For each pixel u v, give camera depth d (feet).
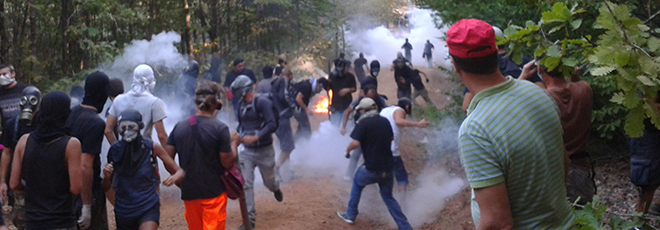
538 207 6.67
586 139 12.19
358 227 22.08
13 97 18.79
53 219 12.78
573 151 12.03
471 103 6.95
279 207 23.21
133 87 19.01
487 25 6.76
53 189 12.72
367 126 20.57
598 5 17.54
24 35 37.04
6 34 36.40
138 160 14.14
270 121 20.25
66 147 12.69
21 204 15.81
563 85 11.80
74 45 37.14
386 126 20.77
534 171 6.51
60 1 36.52
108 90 14.78
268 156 20.63
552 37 15.20
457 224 21.15
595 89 21.06
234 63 36.42
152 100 18.93
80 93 20.57
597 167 23.40
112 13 39.22
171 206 22.84
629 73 7.72
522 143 6.40
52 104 12.57
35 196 12.77
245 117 20.45
